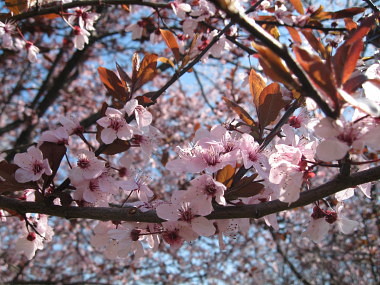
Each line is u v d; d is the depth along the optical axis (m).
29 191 0.26
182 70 0.29
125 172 0.27
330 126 0.15
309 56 0.13
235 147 0.21
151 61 0.26
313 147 0.20
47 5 0.42
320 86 0.14
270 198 0.21
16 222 0.94
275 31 0.40
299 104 0.24
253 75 0.24
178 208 0.20
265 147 0.23
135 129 0.24
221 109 0.90
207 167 0.20
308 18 0.40
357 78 0.15
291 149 0.19
